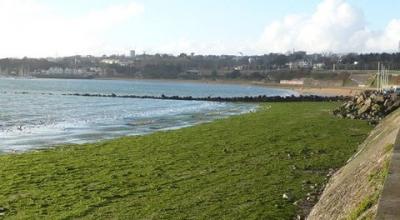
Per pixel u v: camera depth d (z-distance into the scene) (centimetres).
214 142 3431
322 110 7062
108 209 1655
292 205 1698
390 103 5900
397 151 1382
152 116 6544
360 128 4400
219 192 1888
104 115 6706
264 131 4147
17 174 2269
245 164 2516
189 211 1622
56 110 7550
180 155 2845
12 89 15912
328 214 1412
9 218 1547
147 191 1917
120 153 2958
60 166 2494
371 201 1060
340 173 2102
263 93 17375
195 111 7569
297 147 3147
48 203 1734
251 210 1630
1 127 4956
